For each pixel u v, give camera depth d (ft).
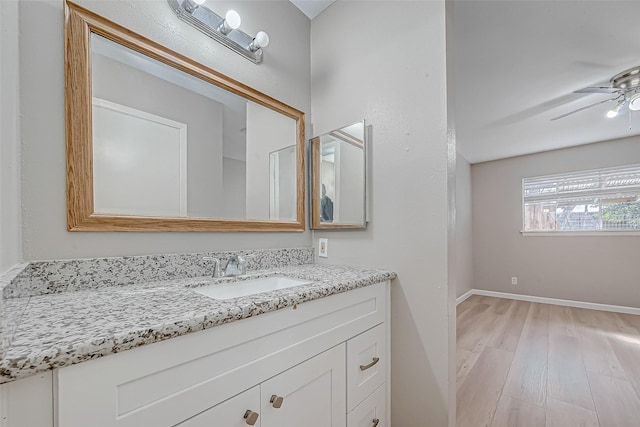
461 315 11.84
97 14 3.11
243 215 4.53
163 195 3.64
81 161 2.94
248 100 4.68
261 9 4.90
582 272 13.03
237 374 2.30
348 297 3.52
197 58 4.01
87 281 2.92
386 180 4.59
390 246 4.51
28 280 2.48
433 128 4.12
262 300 2.50
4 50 1.98
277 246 5.03
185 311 2.15
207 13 4.07
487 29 5.77
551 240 13.85
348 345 3.50
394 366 4.38
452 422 4.03
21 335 1.65
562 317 11.50
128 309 2.21
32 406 1.45
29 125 2.64
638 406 5.64
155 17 3.60
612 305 12.30
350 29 5.19
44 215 2.72
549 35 5.94
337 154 5.24
